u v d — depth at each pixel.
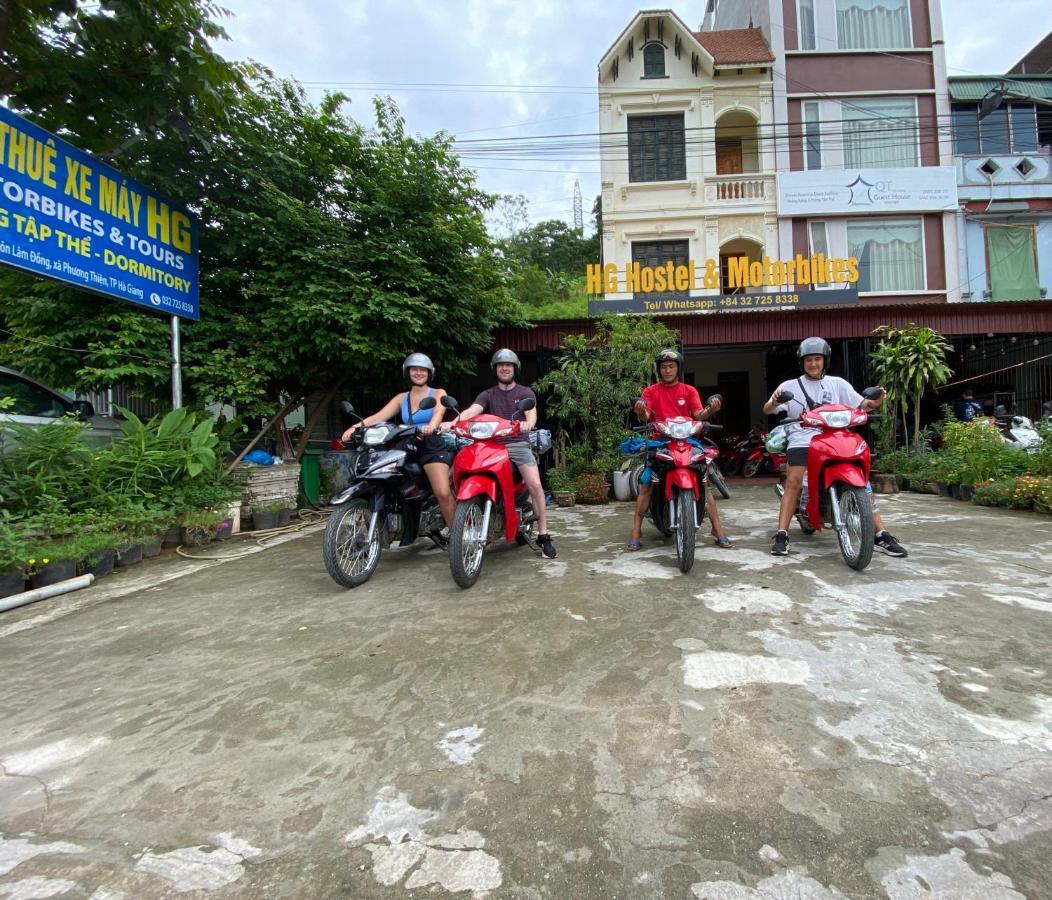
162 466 5.12
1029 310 8.53
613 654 2.41
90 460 4.79
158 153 5.72
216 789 1.63
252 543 5.38
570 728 1.86
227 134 5.90
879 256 12.36
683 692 2.06
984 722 1.80
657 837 1.38
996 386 10.73
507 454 3.72
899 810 1.43
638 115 13.00
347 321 6.07
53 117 5.13
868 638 2.46
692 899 1.20
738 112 12.79
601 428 7.81
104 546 4.18
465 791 1.58
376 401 9.10
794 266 10.39
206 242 6.41
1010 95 12.05
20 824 1.52
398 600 3.27
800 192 12.34
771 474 10.95
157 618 3.19
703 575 3.53
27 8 4.30
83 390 6.11
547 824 1.44
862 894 1.19
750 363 13.09
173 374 5.81
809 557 3.88
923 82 12.55
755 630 2.60
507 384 4.28
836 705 1.93
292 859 1.36
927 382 8.52
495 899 1.22
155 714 2.08
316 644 2.67
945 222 12.21
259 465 6.41
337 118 6.96
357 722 1.96
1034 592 3.05
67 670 2.52
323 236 6.50
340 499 3.42
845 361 9.06
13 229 4.20
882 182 12.25
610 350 7.90
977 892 1.18
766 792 1.52
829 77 12.64
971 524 5.05
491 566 3.98
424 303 6.67
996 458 6.52
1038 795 1.47
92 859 1.38
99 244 4.89
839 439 3.61
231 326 6.32
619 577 3.57
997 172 12.24
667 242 12.83
